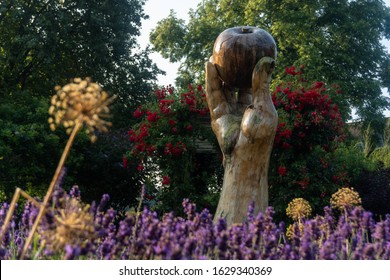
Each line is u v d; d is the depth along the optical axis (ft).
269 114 16.30
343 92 66.08
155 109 28.27
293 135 27.09
